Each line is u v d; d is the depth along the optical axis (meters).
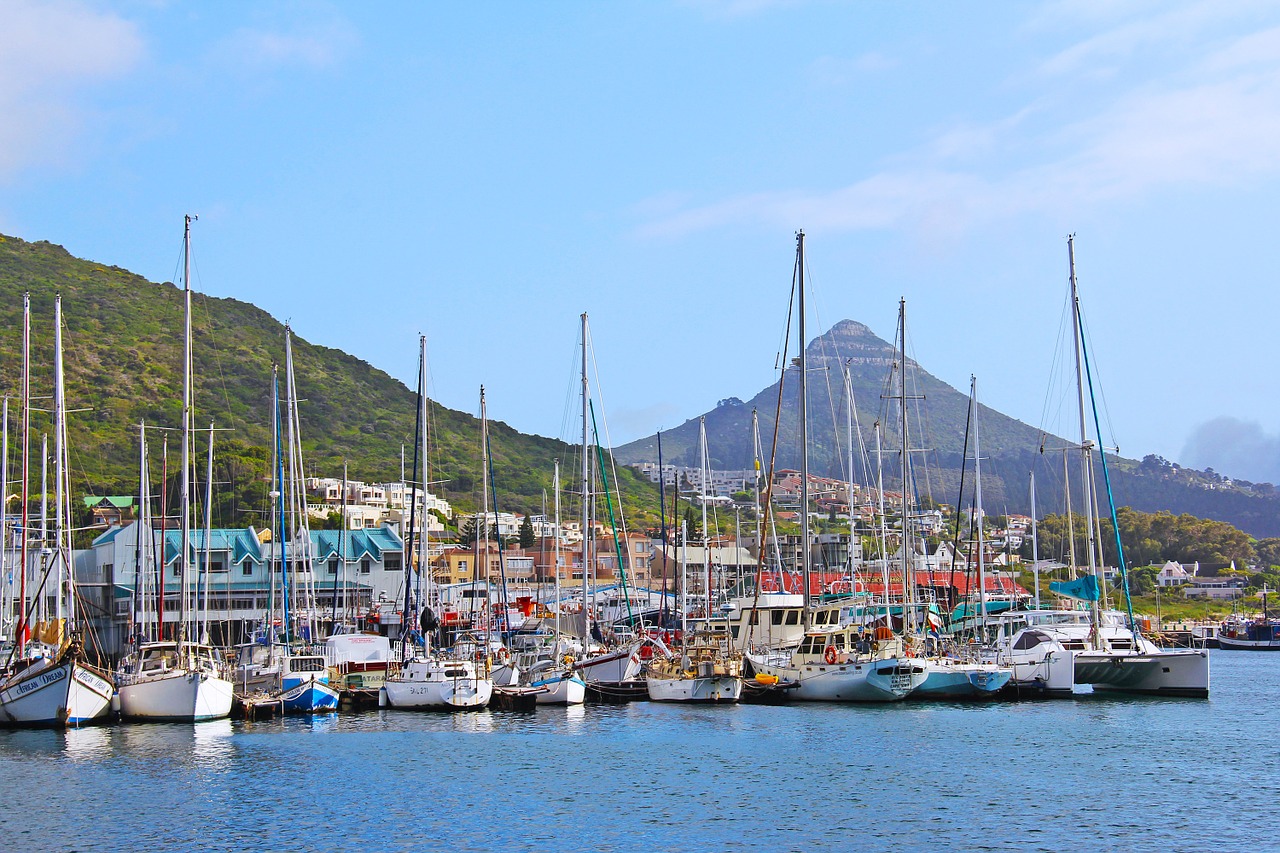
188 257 78.00
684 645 91.94
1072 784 55.69
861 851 44.44
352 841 45.72
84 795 52.88
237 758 61.81
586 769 59.44
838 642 89.19
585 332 102.12
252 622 122.50
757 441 144.00
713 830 47.38
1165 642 147.25
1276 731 72.06
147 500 120.62
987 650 95.94
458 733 71.19
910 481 104.44
